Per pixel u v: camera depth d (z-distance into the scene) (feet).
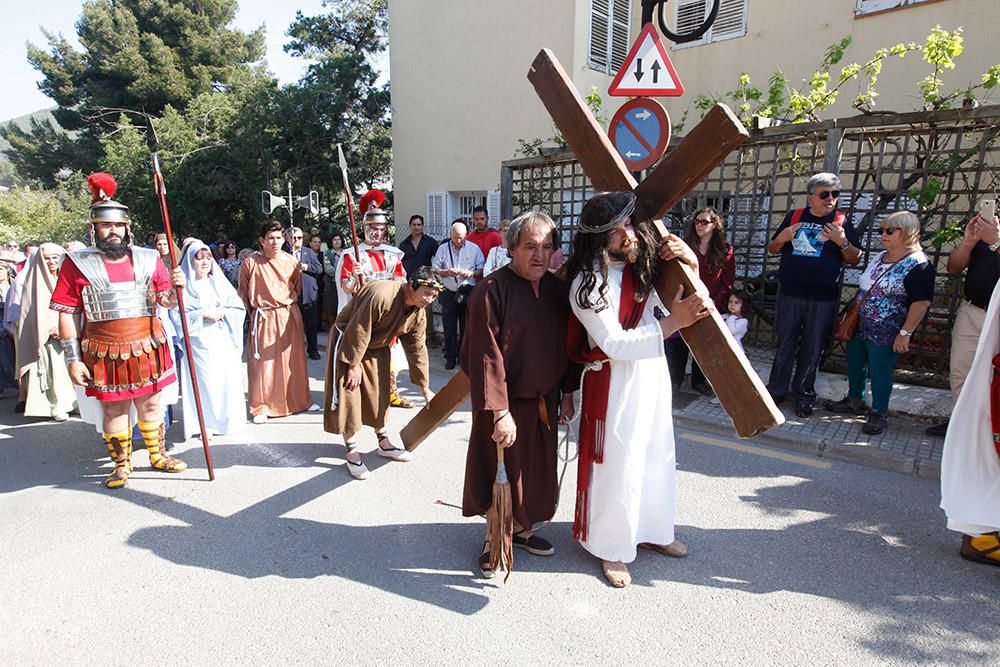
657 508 9.52
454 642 7.99
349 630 8.25
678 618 8.43
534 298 8.80
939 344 17.38
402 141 38.01
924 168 16.87
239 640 8.07
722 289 17.26
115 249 12.55
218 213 51.62
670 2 29.63
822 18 25.00
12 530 11.11
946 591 8.99
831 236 15.17
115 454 13.01
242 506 12.01
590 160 8.80
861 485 12.66
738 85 27.68
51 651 7.90
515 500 9.14
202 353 15.33
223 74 68.85
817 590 9.04
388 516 11.55
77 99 70.64
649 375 8.94
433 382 21.90
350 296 17.66
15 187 84.28
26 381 18.72
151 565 9.89
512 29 31.45
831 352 18.71
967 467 9.55
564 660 7.64
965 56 21.74
